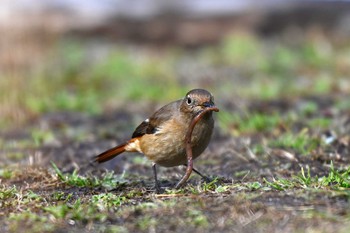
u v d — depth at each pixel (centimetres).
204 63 2453
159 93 1892
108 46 2741
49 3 2788
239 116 1498
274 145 1206
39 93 1836
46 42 2362
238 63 2400
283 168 1060
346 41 2612
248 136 1331
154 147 945
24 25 2323
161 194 883
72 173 1112
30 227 770
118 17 2931
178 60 2534
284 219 739
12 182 1043
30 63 2138
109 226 765
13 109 1614
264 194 823
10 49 2025
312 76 2091
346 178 889
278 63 2300
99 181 1001
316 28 2769
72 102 1759
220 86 2003
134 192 916
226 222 748
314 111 1523
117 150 999
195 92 912
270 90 1814
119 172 1116
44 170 1079
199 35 2855
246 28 2881
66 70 2127
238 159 1145
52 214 803
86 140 1407
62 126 1547
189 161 902
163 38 2853
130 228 753
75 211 810
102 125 1555
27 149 1329
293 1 3005
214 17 2931
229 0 2988
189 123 916
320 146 1178
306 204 778
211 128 923
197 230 735
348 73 2094
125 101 1841
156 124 941
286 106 1633
